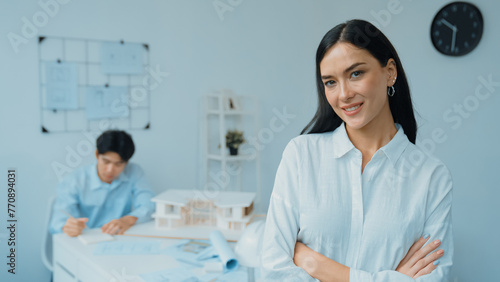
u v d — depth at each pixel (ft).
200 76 9.63
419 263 3.08
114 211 7.69
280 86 10.75
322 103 3.37
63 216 6.40
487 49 7.66
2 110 7.46
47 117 7.89
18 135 7.64
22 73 7.59
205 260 5.16
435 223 3.10
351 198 3.16
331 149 3.28
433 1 8.29
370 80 2.83
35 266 7.95
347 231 3.15
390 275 2.98
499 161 7.60
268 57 10.51
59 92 7.96
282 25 10.63
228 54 9.95
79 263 5.32
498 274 7.76
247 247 4.46
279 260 3.16
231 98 9.81
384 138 3.20
